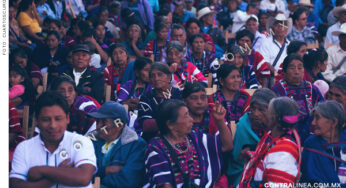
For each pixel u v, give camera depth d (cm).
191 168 607
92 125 714
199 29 1547
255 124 689
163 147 604
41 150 511
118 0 1891
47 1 1719
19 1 1485
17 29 1442
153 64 811
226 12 2027
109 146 665
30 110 993
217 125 661
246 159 667
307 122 787
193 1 1983
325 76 1237
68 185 496
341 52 1237
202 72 1191
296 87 855
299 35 1577
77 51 1009
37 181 493
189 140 628
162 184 583
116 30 1686
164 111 607
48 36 1271
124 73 1054
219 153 640
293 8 2002
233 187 689
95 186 592
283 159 517
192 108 718
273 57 1311
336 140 583
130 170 635
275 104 541
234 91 843
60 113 502
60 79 809
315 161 577
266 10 1934
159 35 1314
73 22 1489
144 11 1730
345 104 761
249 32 1280
